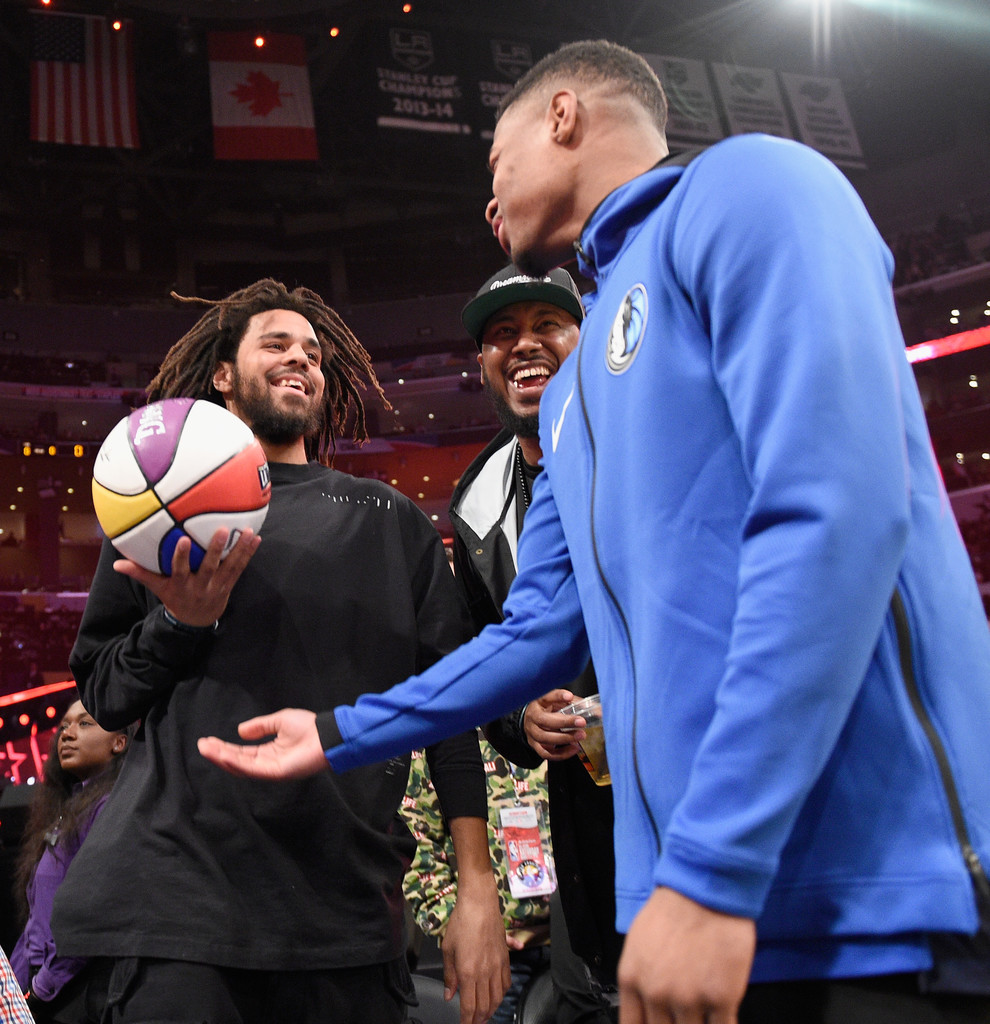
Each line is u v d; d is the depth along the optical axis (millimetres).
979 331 18156
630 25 18844
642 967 731
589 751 1742
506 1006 2393
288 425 1882
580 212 1196
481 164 21594
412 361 22781
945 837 782
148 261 23047
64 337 21688
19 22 17594
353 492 1858
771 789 723
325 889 1520
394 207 23766
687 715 868
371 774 1645
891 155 21422
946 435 19016
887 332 828
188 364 2066
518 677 1190
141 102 20031
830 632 729
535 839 2369
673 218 969
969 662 854
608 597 1014
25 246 22328
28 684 18625
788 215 845
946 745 810
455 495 2436
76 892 1476
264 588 1660
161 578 1508
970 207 20656
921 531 875
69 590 20703
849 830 800
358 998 1513
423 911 2408
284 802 1522
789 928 796
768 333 816
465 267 24062
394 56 17484
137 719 1677
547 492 1307
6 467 21203
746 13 18938
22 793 4258
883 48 20000
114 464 1508
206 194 22406
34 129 16031
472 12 18484
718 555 892
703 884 721
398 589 1778
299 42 17500
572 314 2354
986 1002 755
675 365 942
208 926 1424
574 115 1188
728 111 17375
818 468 759
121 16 17578
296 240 23688
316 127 20766
